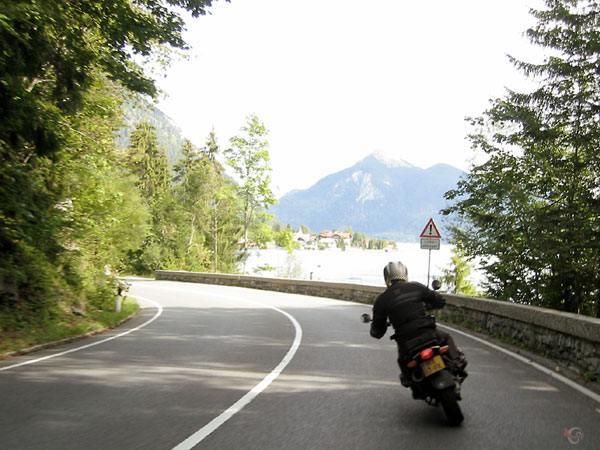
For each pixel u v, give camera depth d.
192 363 8.43
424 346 5.14
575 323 7.48
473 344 10.45
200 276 40.72
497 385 6.79
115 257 20.48
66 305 14.02
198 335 12.12
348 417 5.28
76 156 16.33
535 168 14.10
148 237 54.69
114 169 20.89
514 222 13.88
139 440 4.53
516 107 13.87
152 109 18.23
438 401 5.27
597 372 6.94
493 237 14.38
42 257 13.89
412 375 5.12
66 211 14.69
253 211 50.28
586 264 12.59
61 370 7.80
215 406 5.71
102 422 5.07
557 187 13.48
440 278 28.88
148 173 68.19
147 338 11.63
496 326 11.40
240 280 35.91
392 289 5.52
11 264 12.13
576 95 13.07
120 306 17.61
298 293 29.52
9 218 11.40
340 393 6.36
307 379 7.18
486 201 14.39
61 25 10.01
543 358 8.62
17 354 9.32
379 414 5.40
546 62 13.55
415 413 5.44
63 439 4.54
